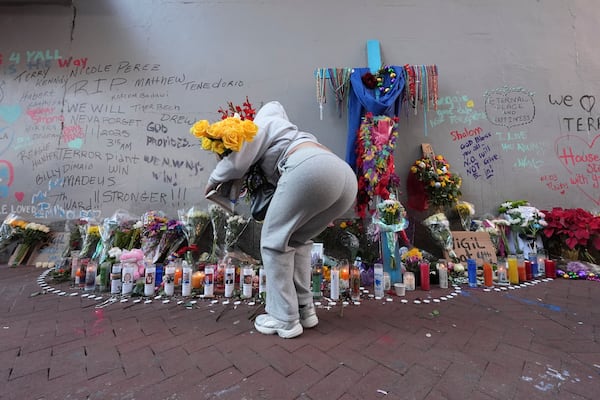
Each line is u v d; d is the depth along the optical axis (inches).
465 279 112.9
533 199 145.3
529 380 47.1
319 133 149.2
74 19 159.9
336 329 68.4
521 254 117.3
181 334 64.8
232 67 154.8
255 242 136.4
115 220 123.7
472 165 147.3
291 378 47.7
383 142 121.0
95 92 154.1
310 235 71.1
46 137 151.7
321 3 158.4
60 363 51.7
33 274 121.0
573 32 156.7
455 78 152.6
